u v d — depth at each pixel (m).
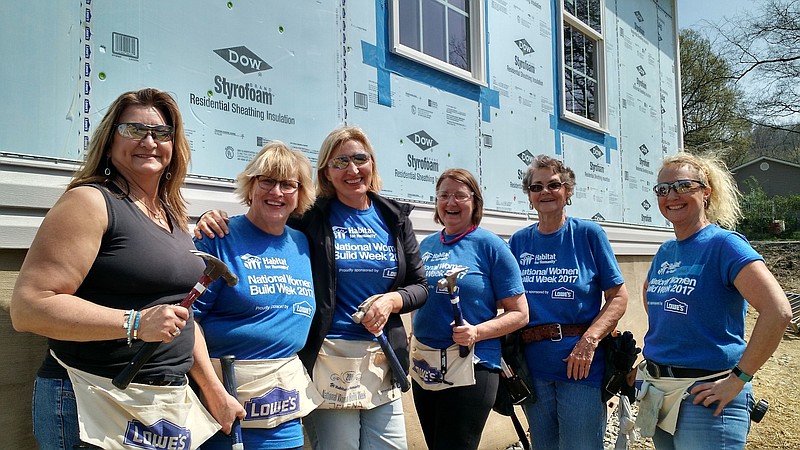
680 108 8.41
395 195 3.98
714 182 2.57
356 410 2.37
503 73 5.07
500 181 4.96
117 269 1.67
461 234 2.83
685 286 2.40
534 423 2.94
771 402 5.88
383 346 2.34
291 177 2.18
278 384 2.08
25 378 2.14
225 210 2.87
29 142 2.24
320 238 2.36
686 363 2.37
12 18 2.21
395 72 4.03
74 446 1.64
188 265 1.85
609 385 2.80
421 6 4.37
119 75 2.54
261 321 2.08
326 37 3.53
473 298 2.68
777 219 26.53
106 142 1.79
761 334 2.18
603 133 6.57
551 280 2.94
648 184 7.47
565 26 6.15
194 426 1.82
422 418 2.72
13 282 2.13
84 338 1.57
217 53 2.92
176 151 1.96
